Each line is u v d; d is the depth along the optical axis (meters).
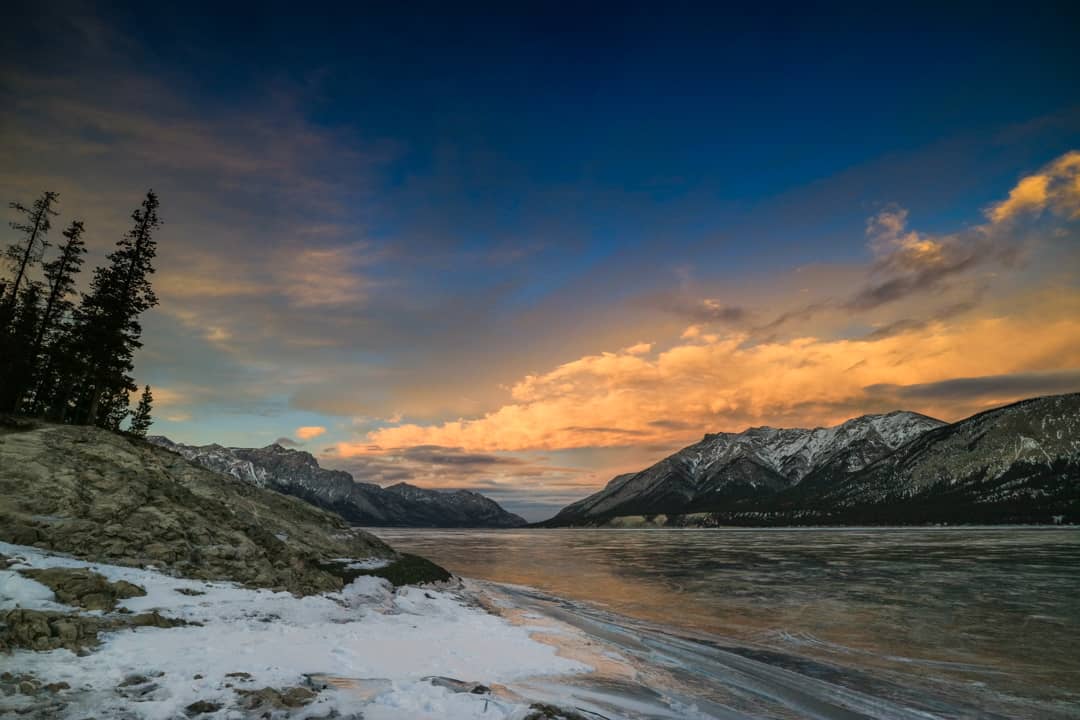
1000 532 149.25
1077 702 16.86
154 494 29.50
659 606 35.22
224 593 22.17
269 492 45.47
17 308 43.41
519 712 11.25
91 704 9.99
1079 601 35.19
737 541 139.62
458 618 26.66
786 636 25.98
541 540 170.25
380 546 46.66
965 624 28.67
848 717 15.29
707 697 16.30
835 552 84.38
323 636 18.38
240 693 11.30
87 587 17.58
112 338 42.12
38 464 27.50
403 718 10.77
